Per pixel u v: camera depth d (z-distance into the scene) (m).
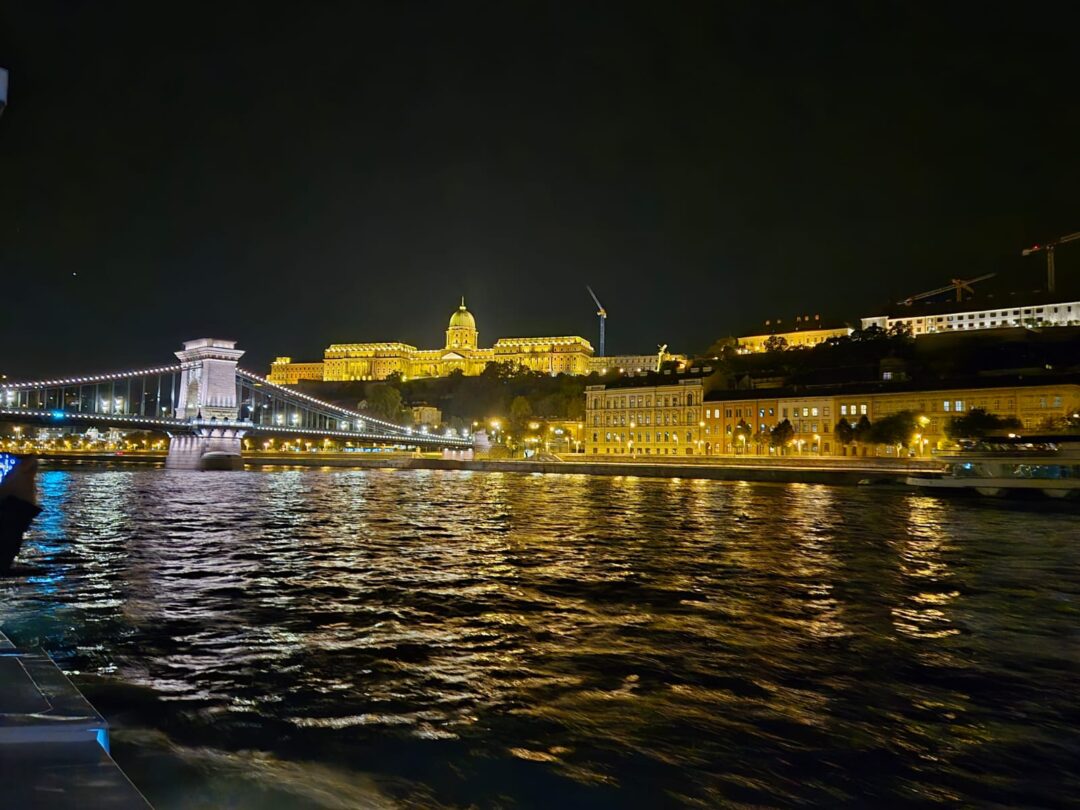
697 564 30.08
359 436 157.38
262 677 14.49
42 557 30.77
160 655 16.00
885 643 17.72
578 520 49.34
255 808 8.77
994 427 111.56
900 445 122.31
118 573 26.77
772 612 21.06
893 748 11.41
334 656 16.05
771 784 10.09
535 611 20.84
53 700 5.21
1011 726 12.38
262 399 197.25
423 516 51.88
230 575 26.52
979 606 22.19
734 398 152.12
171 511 54.25
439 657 16.05
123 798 3.67
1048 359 154.62
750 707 13.12
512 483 105.31
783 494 80.06
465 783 9.88
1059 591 24.64
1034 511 59.00
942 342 177.25
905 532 43.03
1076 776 10.52
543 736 11.63
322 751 10.85
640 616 20.36
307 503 63.72
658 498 73.06
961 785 10.17
